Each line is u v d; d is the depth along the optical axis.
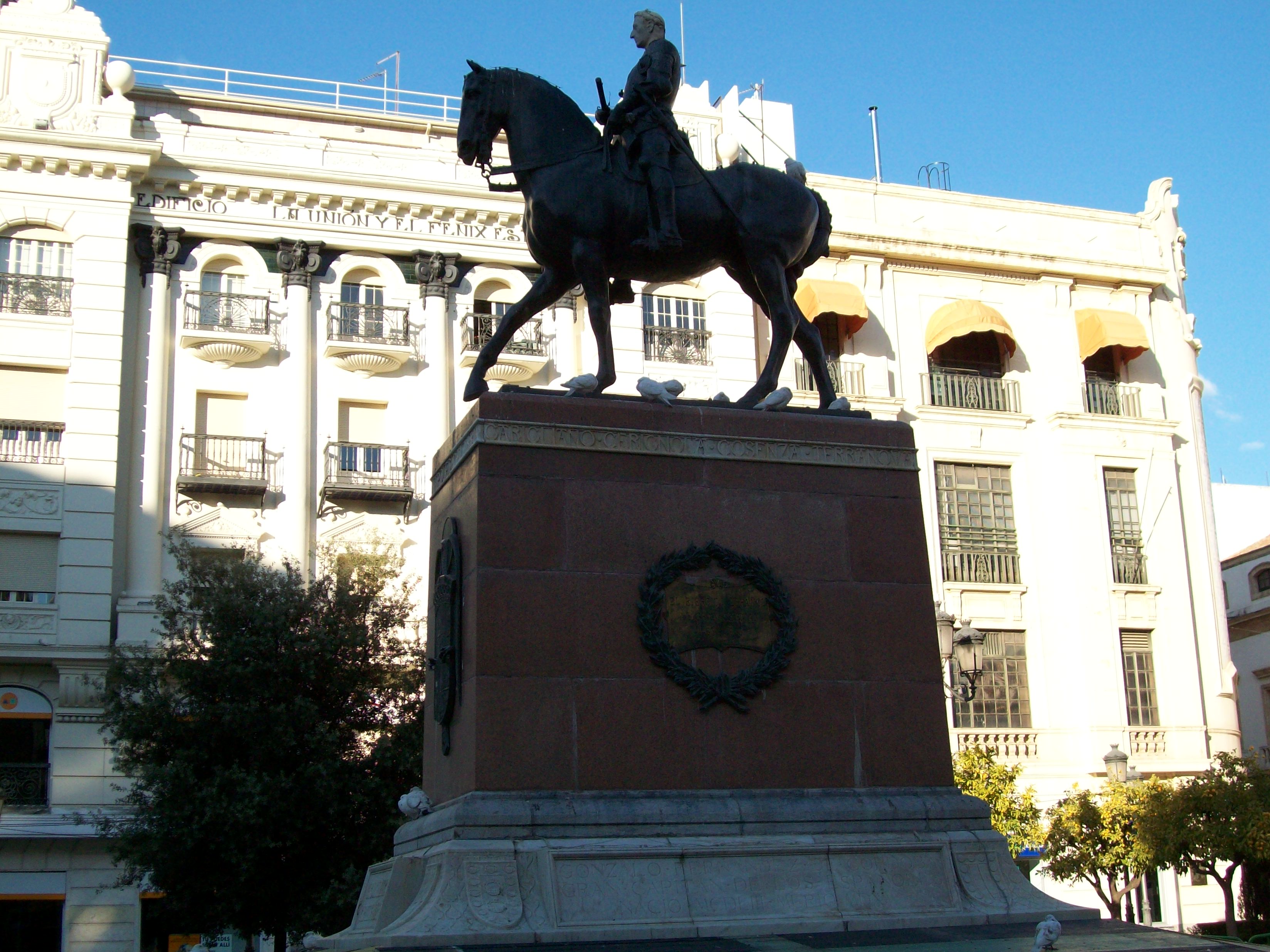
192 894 20.62
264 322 28.84
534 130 10.01
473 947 7.55
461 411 29.94
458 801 8.40
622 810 8.35
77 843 25.53
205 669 21.31
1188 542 34.59
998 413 33.22
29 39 28.47
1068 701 32.09
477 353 29.73
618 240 9.91
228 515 28.03
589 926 7.82
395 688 22.33
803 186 10.51
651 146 9.87
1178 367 35.78
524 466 8.98
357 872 19.89
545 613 8.72
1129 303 35.41
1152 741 31.95
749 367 31.55
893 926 8.27
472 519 8.95
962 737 30.61
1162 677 32.72
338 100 32.25
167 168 28.92
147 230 28.73
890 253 33.28
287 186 29.58
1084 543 32.84
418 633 25.53
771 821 8.59
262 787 19.81
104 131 28.38
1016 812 23.92
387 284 30.28
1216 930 31.42
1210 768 30.44
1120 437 33.81
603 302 9.78
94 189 28.22
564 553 8.88
